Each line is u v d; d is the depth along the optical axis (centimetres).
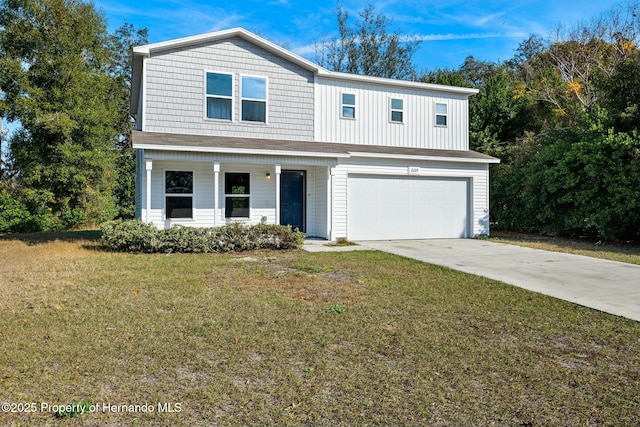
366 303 584
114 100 2467
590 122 1474
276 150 1188
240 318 505
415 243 1320
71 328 460
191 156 1118
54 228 1858
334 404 310
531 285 726
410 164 1419
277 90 1353
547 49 2716
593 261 1004
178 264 862
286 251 1097
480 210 1528
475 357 403
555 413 304
